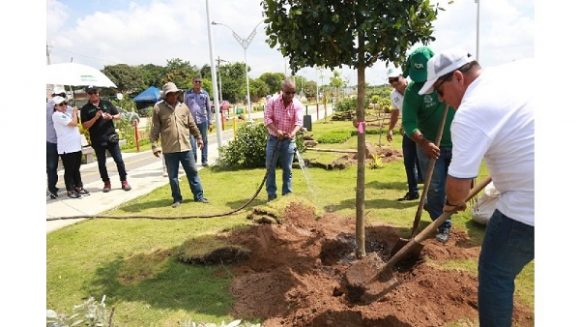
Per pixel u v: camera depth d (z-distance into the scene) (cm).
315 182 827
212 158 1237
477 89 245
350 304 345
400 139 1509
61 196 798
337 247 462
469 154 236
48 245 525
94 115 784
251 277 403
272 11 372
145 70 6762
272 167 666
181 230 563
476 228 518
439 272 388
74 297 390
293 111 657
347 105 2956
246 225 531
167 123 668
